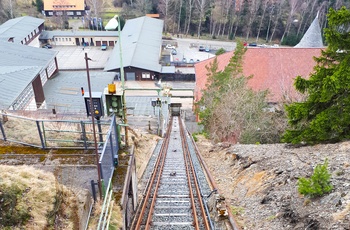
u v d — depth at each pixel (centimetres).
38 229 612
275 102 3356
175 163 1747
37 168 934
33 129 1222
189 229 956
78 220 704
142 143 2078
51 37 6919
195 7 8488
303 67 3769
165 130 2902
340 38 1248
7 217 592
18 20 6531
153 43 6259
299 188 857
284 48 3875
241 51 3209
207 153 1952
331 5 8288
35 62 3578
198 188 1255
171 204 1142
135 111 3475
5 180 654
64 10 8906
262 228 855
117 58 5494
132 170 1062
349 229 657
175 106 4519
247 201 1073
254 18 8144
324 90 1228
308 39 4644
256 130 2139
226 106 2452
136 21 7450
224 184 1330
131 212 1035
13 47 3731
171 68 5534
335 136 1324
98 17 8400
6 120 1271
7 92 2347
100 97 1026
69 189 793
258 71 3728
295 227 779
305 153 1249
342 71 1188
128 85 5116
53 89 3634
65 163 969
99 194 808
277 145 1548
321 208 779
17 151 1034
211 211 1048
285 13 8275
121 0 9581
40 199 671
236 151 1641
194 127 3500
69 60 6119
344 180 857
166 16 8519
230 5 8262
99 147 1048
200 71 4362
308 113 1387
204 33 8688
